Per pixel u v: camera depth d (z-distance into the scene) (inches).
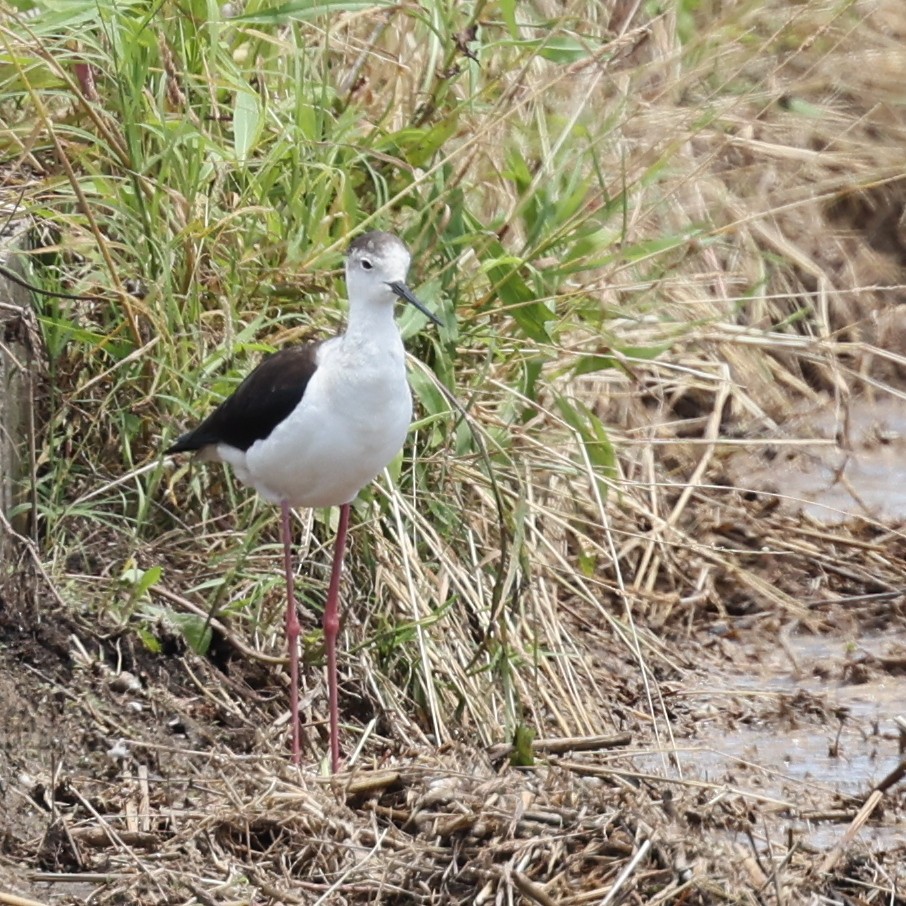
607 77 466.9
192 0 408.8
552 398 466.0
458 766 338.0
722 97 498.9
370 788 320.8
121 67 389.7
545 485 444.5
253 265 400.5
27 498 367.2
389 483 383.9
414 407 410.3
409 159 419.5
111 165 402.3
